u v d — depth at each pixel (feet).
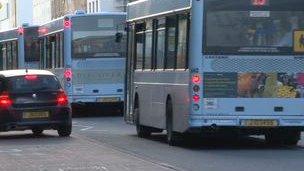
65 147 96.27
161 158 83.20
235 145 99.71
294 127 91.81
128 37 119.44
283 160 80.64
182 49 92.73
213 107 89.51
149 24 107.24
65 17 165.89
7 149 94.73
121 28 166.61
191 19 89.25
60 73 169.99
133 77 116.26
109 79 167.94
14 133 125.08
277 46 90.53
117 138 111.96
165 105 99.04
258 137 114.01
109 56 167.32
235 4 89.51
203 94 89.35
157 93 102.83
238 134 94.58
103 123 149.07
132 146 98.27
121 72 168.14
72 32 165.78
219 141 106.42
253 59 90.02
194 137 102.01
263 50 90.17
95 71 167.12
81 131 127.44
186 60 91.15
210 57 89.25
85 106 176.35
